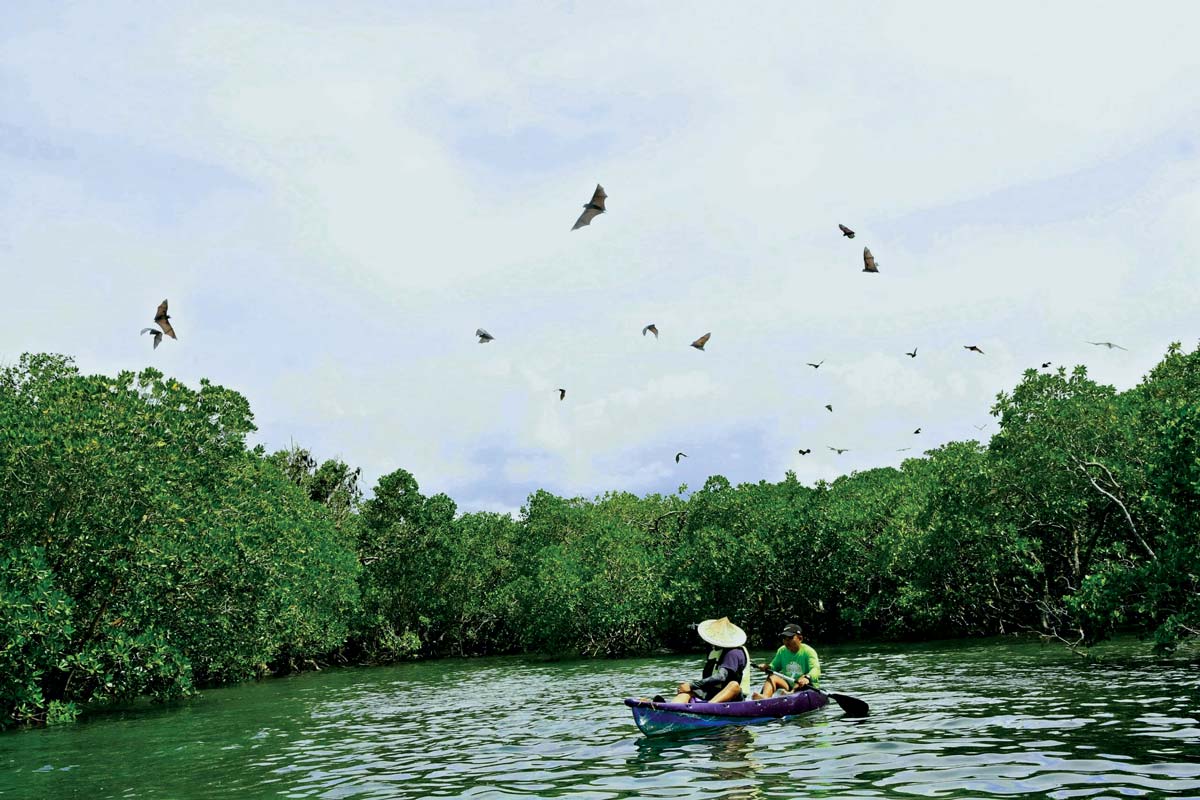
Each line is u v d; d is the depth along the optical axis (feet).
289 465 176.04
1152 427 76.38
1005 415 87.35
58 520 65.36
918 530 106.42
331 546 128.16
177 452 71.51
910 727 36.99
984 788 24.71
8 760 44.47
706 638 44.01
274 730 51.93
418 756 37.73
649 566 127.34
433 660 161.79
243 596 78.89
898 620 117.80
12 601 56.44
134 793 32.14
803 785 26.61
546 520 166.20
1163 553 54.70
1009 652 79.10
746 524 131.95
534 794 27.63
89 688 73.72
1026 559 95.20
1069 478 80.18
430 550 168.35
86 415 65.36
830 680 63.67
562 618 127.03
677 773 29.81
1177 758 27.14
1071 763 27.35
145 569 67.72
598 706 55.06
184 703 76.74
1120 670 54.90
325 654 159.74
